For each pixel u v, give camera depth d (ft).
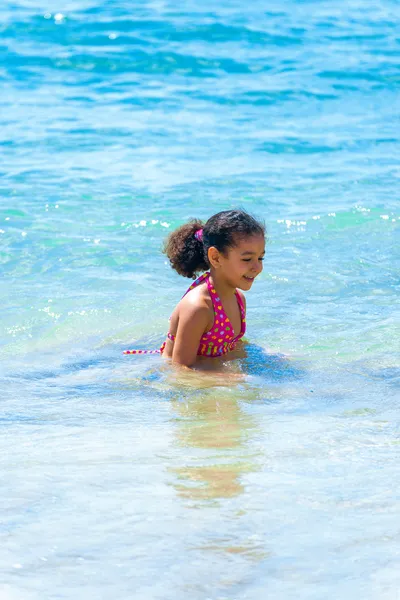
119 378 22.76
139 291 31.17
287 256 34.71
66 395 21.20
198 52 75.97
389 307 28.76
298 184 45.37
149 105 62.18
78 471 14.60
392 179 46.26
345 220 39.34
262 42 79.46
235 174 46.96
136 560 10.85
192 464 14.94
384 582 10.13
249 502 12.94
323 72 70.85
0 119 58.03
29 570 10.59
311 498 13.05
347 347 24.88
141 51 75.92
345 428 17.49
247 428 17.72
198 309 23.63
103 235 37.45
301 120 58.95
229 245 23.24
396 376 22.15
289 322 27.48
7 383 22.43
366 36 82.02
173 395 20.95
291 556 10.93
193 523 12.07
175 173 47.06
